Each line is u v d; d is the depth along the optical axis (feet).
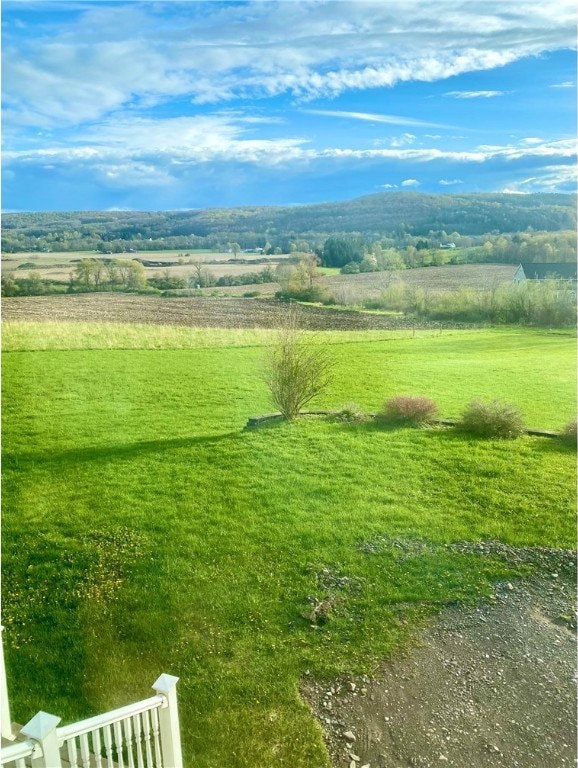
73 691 23.99
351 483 29.50
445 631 23.53
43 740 12.19
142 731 20.20
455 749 18.98
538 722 19.74
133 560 28.45
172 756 15.30
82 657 25.09
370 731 19.98
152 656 24.58
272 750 19.77
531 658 22.00
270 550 28.32
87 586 27.45
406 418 31.48
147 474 30.94
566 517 26.78
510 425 29.96
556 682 21.12
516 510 27.53
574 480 27.86
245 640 24.45
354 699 21.17
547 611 23.66
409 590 25.53
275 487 30.68
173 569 27.73
